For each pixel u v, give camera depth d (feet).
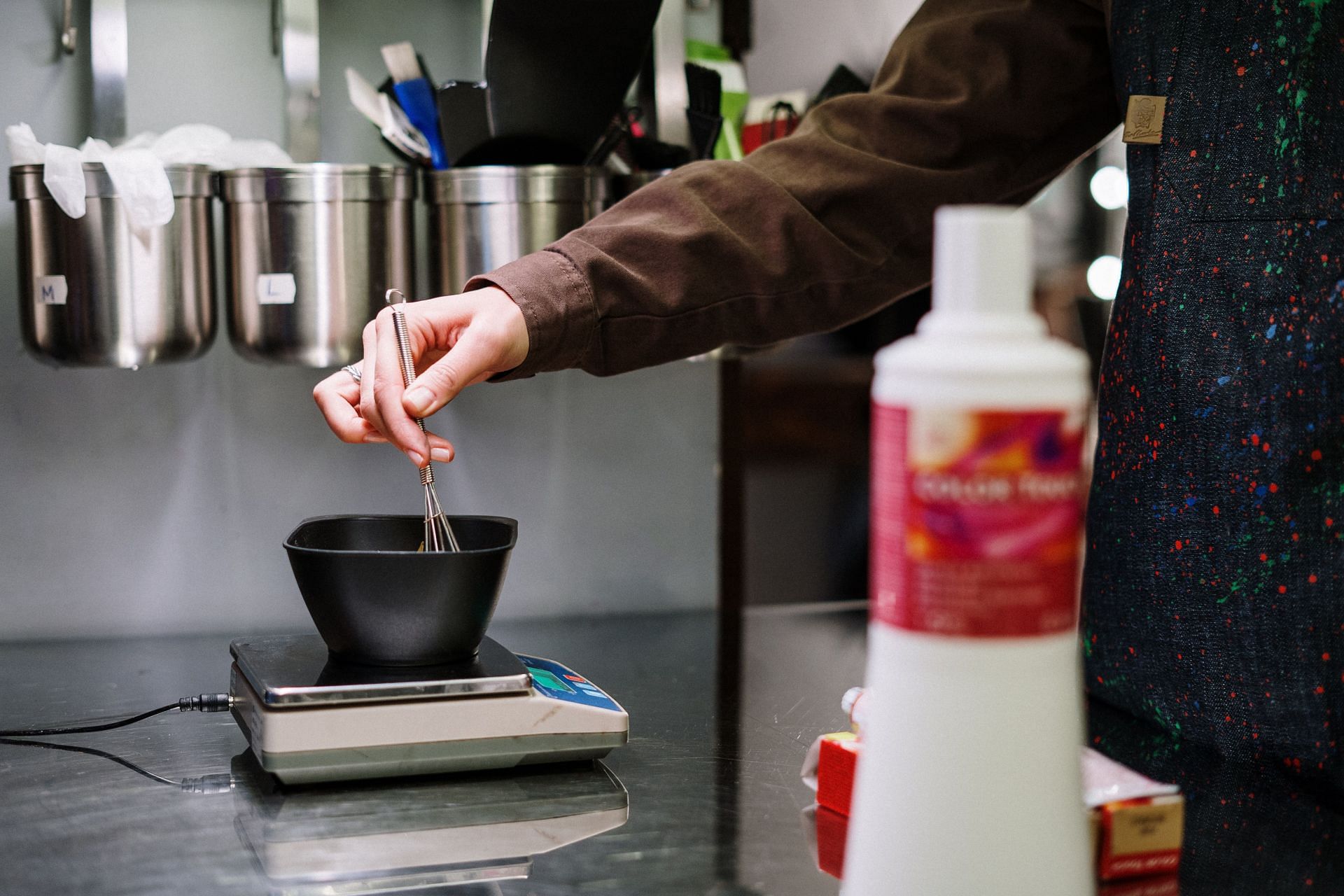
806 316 3.25
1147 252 2.93
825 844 2.28
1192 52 2.85
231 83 4.30
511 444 4.67
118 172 3.66
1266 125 2.75
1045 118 3.32
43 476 4.26
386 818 2.42
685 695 3.64
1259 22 2.75
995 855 1.32
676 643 4.48
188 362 4.18
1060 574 1.34
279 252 3.81
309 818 2.42
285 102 4.31
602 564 4.83
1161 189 2.90
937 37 3.30
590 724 2.69
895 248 3.29
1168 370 2.88
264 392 4.40
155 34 4.22
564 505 4.75
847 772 2.40
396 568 2.56
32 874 2.15
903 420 1.35
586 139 4.04
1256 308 2.76
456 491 4.63
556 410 4.71
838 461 6.14
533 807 2.49
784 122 4.50
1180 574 2.90
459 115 3.94
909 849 1.35
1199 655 2.89
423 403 2.59
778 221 3.12
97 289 3.73
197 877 2.13
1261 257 2.75
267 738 2.47
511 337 2.77
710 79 4.22
